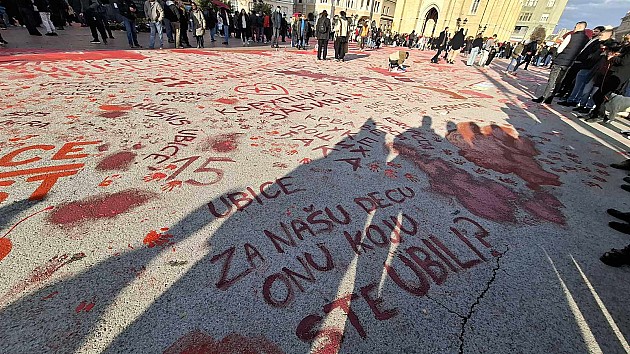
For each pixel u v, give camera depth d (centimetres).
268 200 240
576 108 653
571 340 151
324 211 233
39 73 567
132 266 169
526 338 150
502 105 654
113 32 1347
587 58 647
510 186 300
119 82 554
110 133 334
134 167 270
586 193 300
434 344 143
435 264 192
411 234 217
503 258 202
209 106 459
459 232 224
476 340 147
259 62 927
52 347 128
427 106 584
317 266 181
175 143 324
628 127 552
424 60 1554
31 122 345
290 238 202
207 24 1385
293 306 155
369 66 1084
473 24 3544
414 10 3866
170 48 1046
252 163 296
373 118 473
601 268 200
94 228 194
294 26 1466
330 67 967
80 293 151
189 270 170
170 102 462
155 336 135
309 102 529
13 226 189
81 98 446
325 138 376
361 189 268
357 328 147
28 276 157
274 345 137
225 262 178
